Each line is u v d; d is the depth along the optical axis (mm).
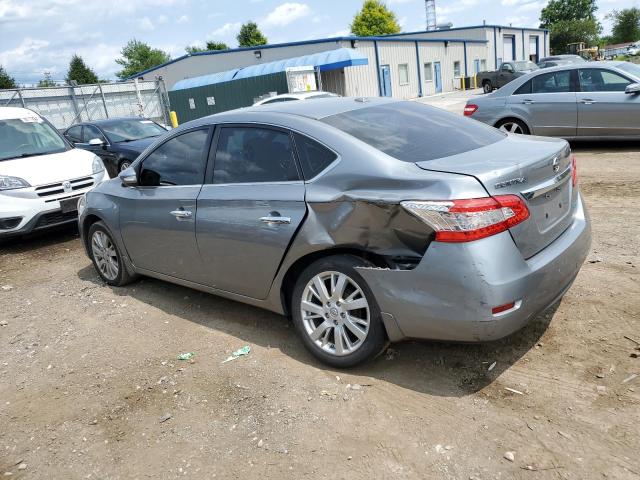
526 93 9617
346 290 3250
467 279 2688
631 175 7363
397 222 2881
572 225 3342
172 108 28406
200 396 3277
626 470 2336
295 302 3463
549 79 9391
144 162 4555
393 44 35781
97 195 5191
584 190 6902
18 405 3430
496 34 50594
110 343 4145
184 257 4234
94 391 3479
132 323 4461
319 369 3410
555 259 2963
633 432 2551
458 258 2701
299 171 3408
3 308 5164
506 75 31469
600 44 91500
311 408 3018
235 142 3857
